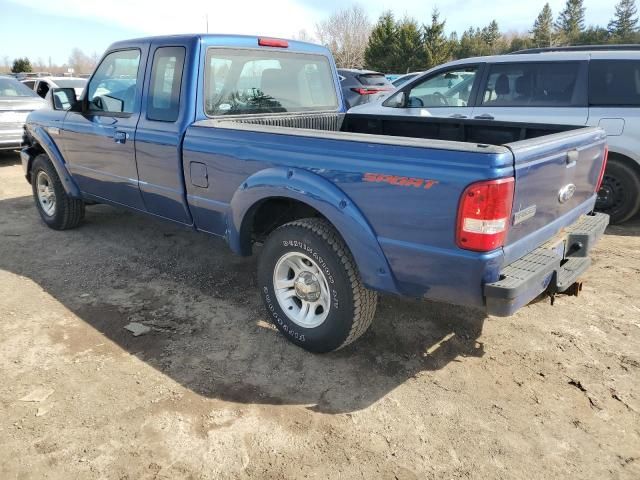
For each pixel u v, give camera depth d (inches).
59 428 101.3
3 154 411.2
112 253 193.3
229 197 135.0
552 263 104.4
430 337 135.8
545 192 106.0
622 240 209.8
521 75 232.1
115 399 110.0
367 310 117.1
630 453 96.6
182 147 143.6
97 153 178.4
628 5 2923.2
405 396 112.7
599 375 119.7
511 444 98.8
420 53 1758.1
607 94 216.1
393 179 99.7
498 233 92.4
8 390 112.5
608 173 223.0
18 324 140.4
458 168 91.9
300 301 130.3
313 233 115.7
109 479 89.7
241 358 125.9
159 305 152.3
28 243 204.1
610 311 149.3
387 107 272.2
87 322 141.9
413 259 101.2
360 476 91.4
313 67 179.2
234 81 154.6
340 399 111.5
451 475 91.7
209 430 101.5
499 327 140.8
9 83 374.3
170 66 148.2
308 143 114.6
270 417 105.5
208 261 185.6
